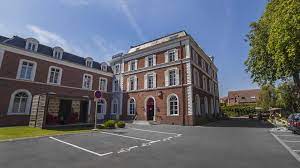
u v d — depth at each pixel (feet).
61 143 29.55
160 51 84.89
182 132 46.29
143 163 19.24
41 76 71.46
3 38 67.36
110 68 107.24
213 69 122.11
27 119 64.64
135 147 27.30
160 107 78.18
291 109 96.84
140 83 88.79
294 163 19.43
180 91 73.67
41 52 75.46
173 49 80.48
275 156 22.33
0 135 34.71
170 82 78.95
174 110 74.38
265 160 20.56
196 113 75.92
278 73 49.01
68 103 75.15
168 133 44.04
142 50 91.20
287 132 46.29
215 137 37.86
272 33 37.93
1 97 59.36
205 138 36.47
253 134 42.60
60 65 79.25
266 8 51.24
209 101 100.48
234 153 23.80
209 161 20.11
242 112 165.27
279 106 111.34
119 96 96.37
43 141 30.94
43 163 18.97
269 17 50.14
